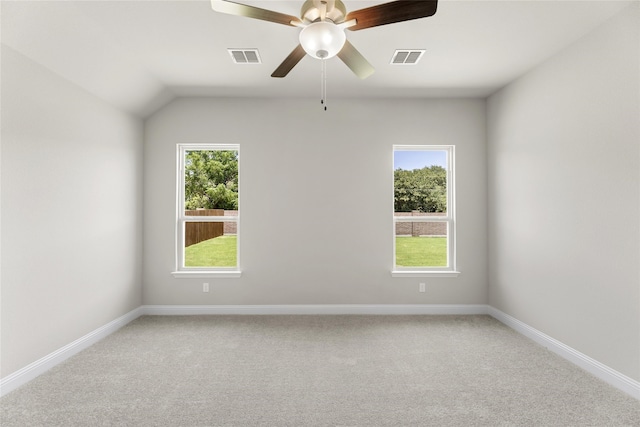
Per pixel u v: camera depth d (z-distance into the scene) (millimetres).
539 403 2139
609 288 2416
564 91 2848
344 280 4105
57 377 2486
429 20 2492
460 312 4109
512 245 3598
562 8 2314
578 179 2689
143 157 4078
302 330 3500
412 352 2941
